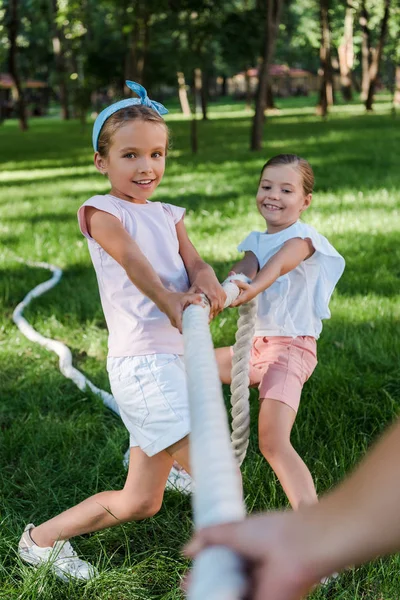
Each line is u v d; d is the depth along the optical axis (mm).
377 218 8836
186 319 1438
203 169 14922
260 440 2719
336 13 48844
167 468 2490
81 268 7316
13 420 4051
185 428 2340
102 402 4172
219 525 562
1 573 2717
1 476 3418
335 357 4590
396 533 490
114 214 2484
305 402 3973
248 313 2680
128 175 2502
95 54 33656
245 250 3064
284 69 71625
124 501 2561
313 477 3211
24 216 10312
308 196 3035
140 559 2838
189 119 37969
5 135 33844
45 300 6168
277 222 2988
